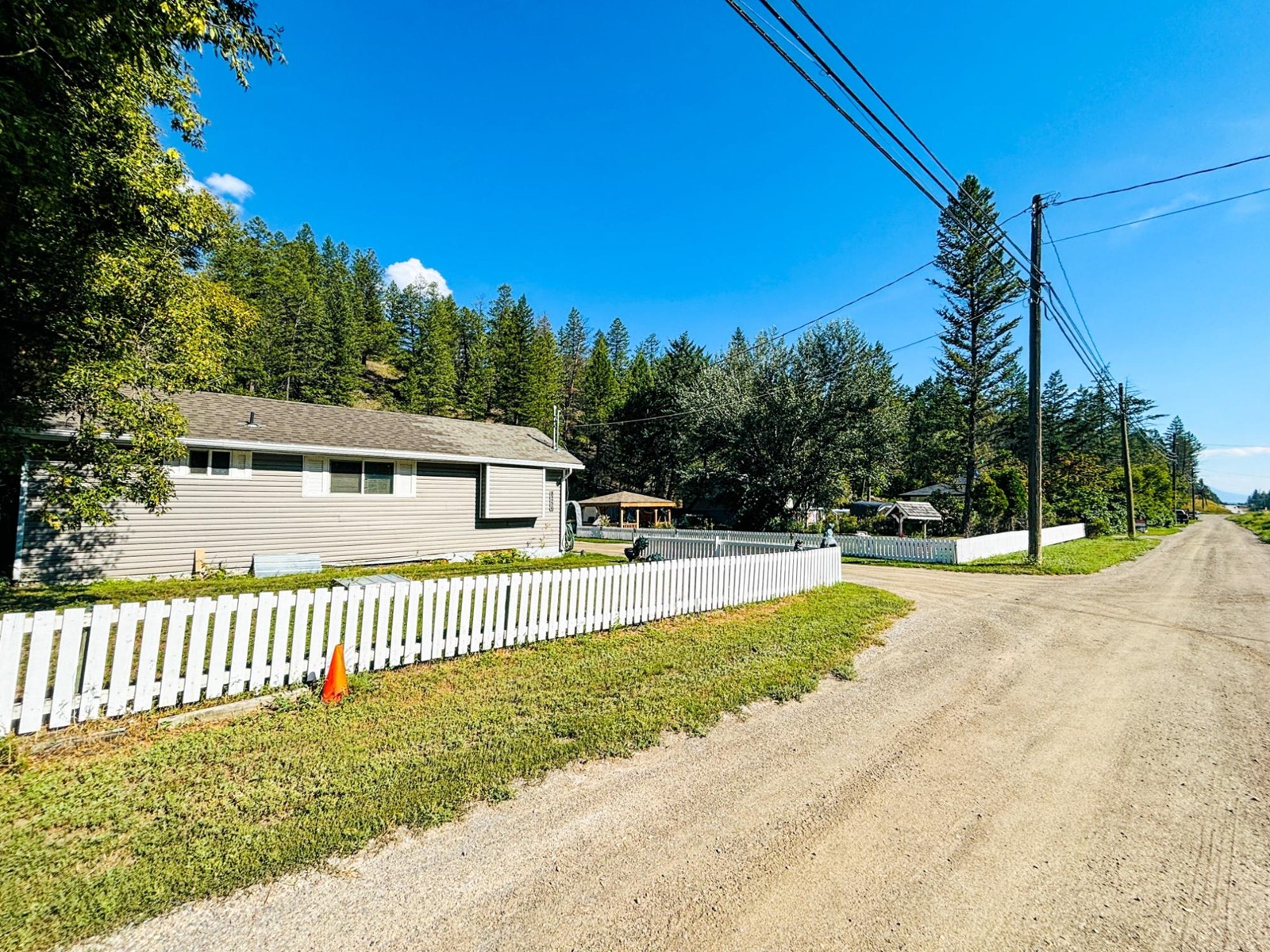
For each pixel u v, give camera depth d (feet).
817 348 95.50
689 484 118.21
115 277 19.47
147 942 7.18
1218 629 27.22
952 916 8.05
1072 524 100.01
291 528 42.04
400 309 231.50
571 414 226.17
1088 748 13.83
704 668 19.13
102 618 13.51
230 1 15.42
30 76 13.88
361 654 17.70
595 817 10.42
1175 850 9.72
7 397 19.69
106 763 11.60
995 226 32.65
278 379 151.53
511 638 21.29
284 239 213.87
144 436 23.20
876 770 12.59
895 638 24.64
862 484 100.07
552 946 7.32
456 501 51.90
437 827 9.88
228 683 15.33
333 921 7.64
